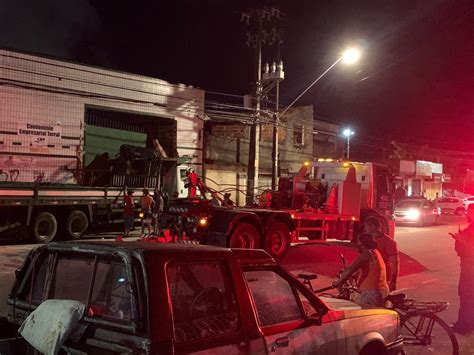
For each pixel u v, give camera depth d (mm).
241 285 3469
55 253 3523
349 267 6395
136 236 20078
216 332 3232
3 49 19656
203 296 3273
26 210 16891
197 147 27719
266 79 25531
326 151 40219
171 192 22672
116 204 19828
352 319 4426
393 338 4953
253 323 3455
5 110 19844
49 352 2951
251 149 24922
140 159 22094
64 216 18297
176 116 26422
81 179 22266
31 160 20641
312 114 37188
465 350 6664
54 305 3139
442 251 18469
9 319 3631
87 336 2998
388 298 6387
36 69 20688
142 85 24703
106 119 24719
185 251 3213
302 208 15594
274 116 25562
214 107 29953
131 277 2955
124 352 2816
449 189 60500
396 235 24891
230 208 13805
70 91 21844
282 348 3641
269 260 3871
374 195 17969
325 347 4035
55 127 21375
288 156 35562
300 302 3998
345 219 16516
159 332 2846
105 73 23141
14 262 12711
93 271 3219
